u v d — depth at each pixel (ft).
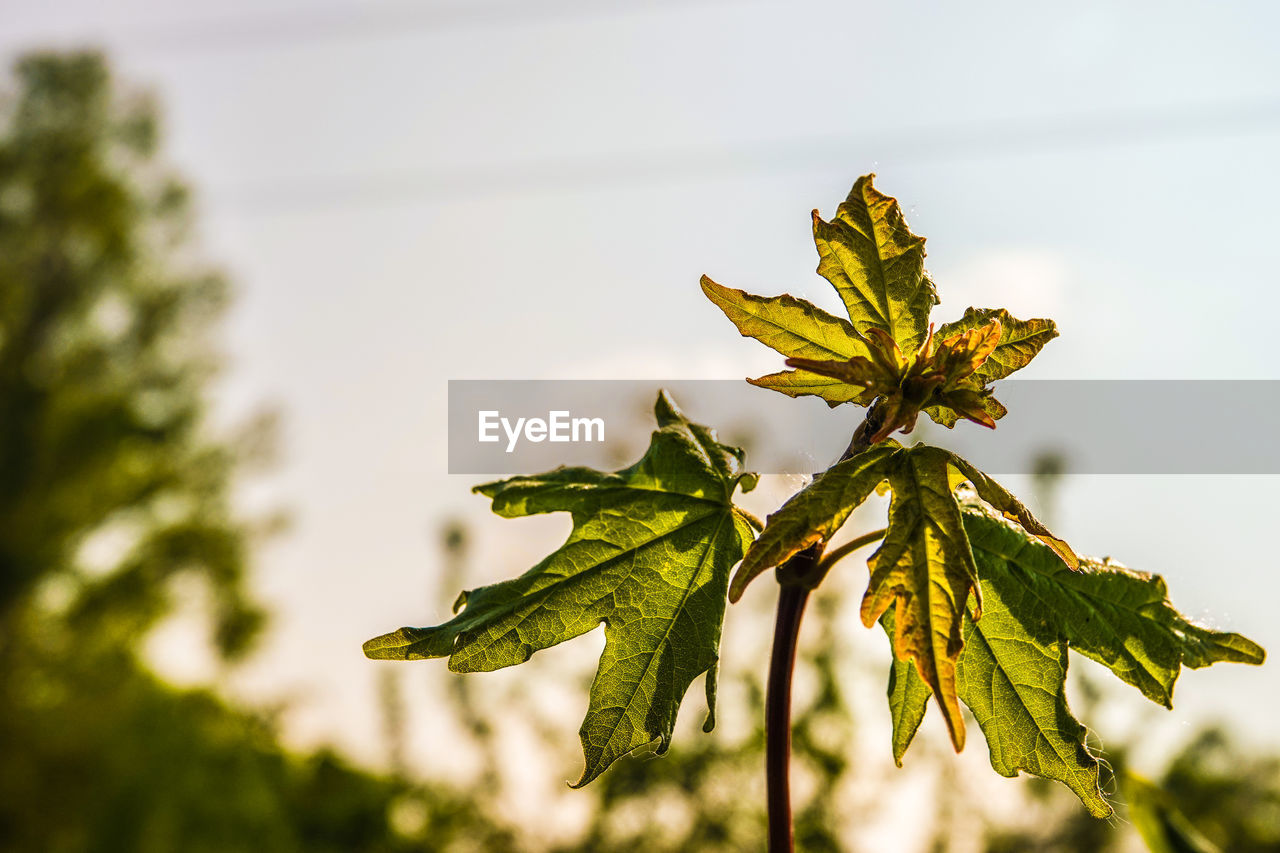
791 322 3.16
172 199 45.78
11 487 40.50
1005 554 3.26
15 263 43.62
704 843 15.21
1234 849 12.84
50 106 45.06
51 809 37.35
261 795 33.47
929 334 3.01
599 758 3.12
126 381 44.27
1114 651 3.15
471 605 3.24
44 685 39.81
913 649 2.52
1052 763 3.14
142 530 42.83
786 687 3.03
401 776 16.97
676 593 3.28
